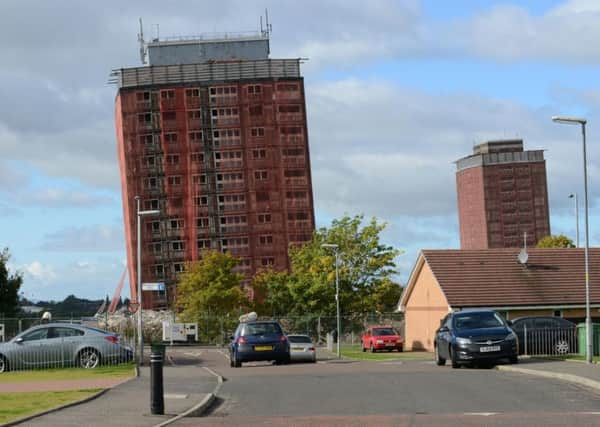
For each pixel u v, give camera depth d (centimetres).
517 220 19600
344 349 6241
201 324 7044
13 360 3164
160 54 12494
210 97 12162
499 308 5119
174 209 12019
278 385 2355
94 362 3247
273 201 12169
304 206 12219
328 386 2280
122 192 12838
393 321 7125
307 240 12150
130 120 12038
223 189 12100
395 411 1694
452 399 1881
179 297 9269
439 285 5262
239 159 12156
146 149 12019
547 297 5216
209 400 1916
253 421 1584
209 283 8619
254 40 12625
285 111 12256
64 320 5125
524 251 5453
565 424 1435
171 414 1686
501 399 1864
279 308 7944
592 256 5556
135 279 11906
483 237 19738
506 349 2919
